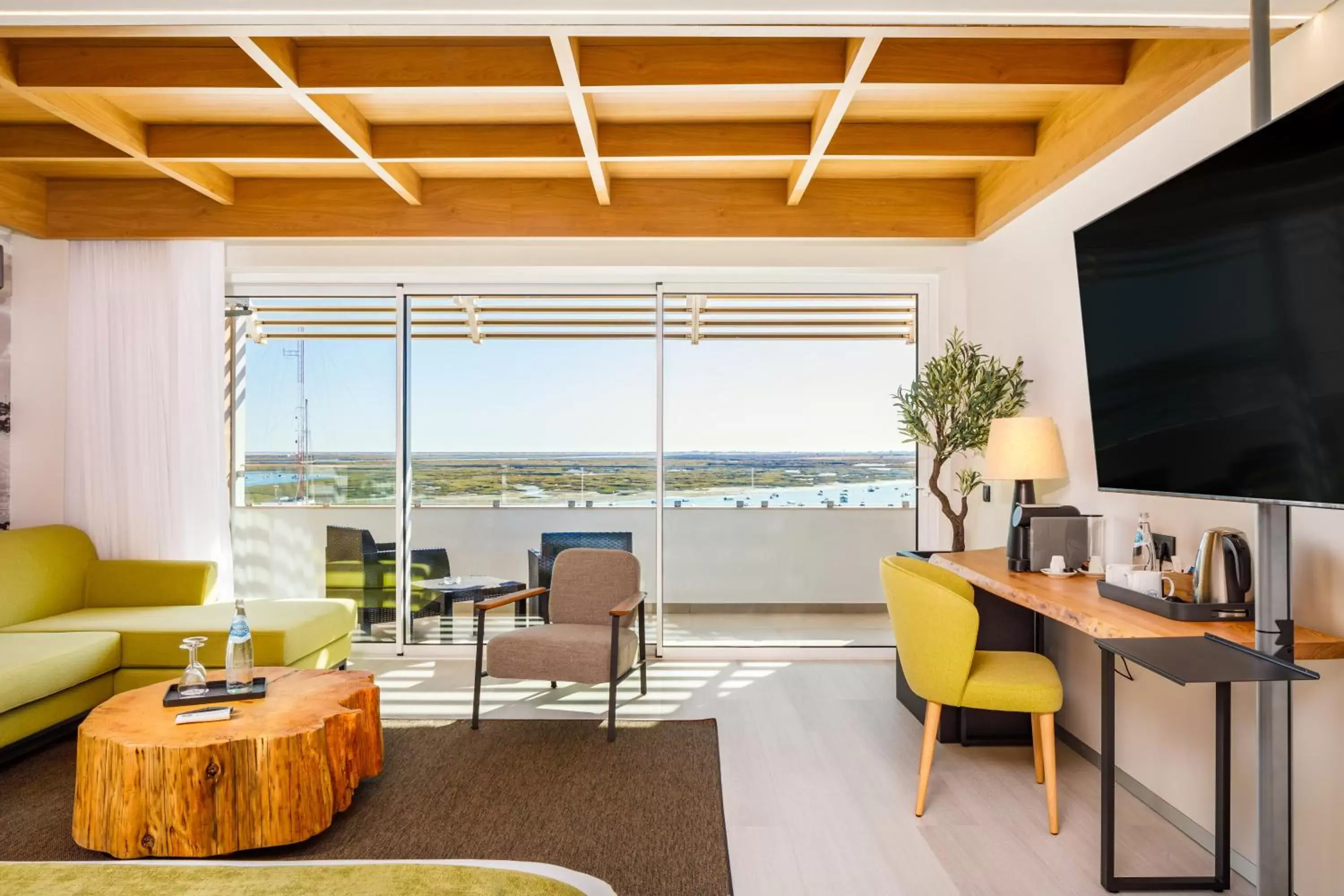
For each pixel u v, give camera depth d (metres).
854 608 5.32
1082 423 3.56
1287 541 2.00
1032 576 3.19
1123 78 3.04
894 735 3.81
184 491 4.88
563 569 4.41
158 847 2.58
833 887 2.47
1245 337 1.98
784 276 5.20
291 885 1.41
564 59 2.82
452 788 3.18
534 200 4.64
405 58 3.03
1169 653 2.02
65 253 4.88
